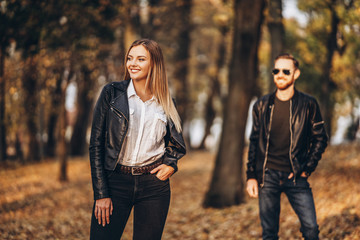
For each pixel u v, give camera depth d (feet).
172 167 7.86
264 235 10.64
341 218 15.81
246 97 25.29
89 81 35.86
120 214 7.65
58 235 17.37
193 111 90.27
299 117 10.41
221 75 79.66
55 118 54.95
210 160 57.93
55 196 28.40
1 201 25.02
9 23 22.88
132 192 7.64
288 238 15.33
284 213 18.62
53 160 50.44
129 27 37.81
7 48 25.52
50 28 26.37
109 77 36.52
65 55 30.25
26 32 24.08
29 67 29.30
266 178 10.62
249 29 24.93
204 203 25.45
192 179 40.81
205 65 84.58
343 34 33.37
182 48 60.90
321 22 35.06
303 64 37.35
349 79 43.37
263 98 11.00
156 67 7.88
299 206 10.30
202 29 66.80
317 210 17.88
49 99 38.65
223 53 70.13
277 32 28.40
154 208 7.77
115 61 35.42
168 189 8.02
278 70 10.52
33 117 37.83
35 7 23.68
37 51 25.89
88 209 24.75
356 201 17.54
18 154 48.57
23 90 32.76
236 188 24.95
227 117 25.52
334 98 42.37
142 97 7.88
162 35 55.06
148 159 7.70
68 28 27.84
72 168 44.52
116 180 7.61
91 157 7.52
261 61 43.96
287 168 10.43
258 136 10.94
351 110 51.72
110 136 7.52
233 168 25.08
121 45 38.68
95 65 33.14
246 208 22.33
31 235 16.71
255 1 24.81
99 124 7.60
